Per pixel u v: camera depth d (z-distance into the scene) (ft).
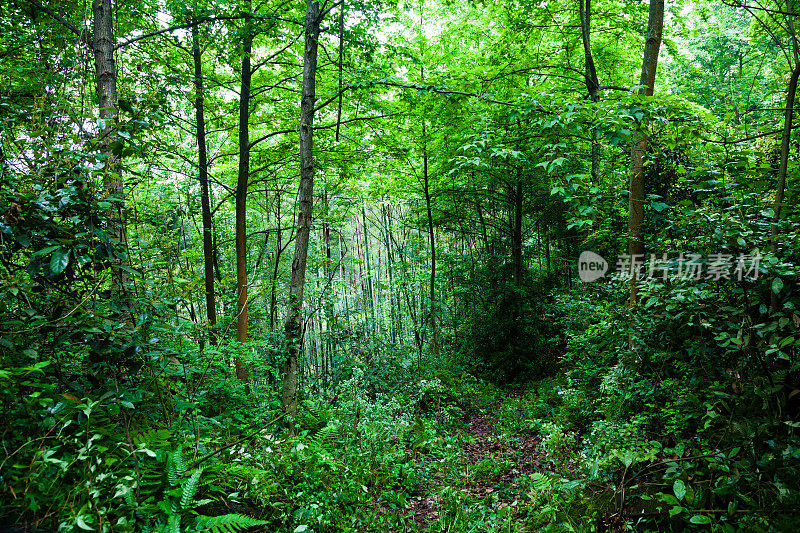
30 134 8.13
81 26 13.26
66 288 8.49
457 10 35.65
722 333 9.32
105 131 10.66
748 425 8.33
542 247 45.98
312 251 35.42
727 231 9.55
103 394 8.40
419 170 37.50
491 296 37.50
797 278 8.70
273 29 22.85
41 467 6.43
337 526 11.41
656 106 14.76
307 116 18.71
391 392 26.08
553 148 16.22
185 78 20.49
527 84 31.22
